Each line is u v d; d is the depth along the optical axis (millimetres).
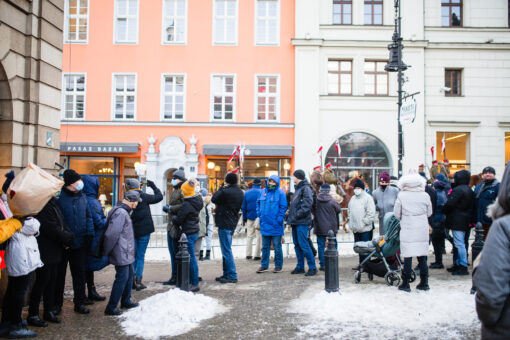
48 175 4957
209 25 18844
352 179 14828
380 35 18703
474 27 18703
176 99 18922
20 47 6883
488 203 7574
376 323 5113
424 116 18312
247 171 18578
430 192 8297
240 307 5945
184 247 6293
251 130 18562
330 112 18547
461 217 7781
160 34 18766
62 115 18594
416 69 18359
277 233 8344
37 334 4914
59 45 7812
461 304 5703
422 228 6434
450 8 19047
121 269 5668
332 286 6176
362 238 8414
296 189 8227
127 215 5719
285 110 18641
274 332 4926
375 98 18438
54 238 5207
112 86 18641
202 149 18453
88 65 18672
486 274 2295
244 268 9062
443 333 4738
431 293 6312
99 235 6227
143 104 18625
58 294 5816
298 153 18266
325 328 5000
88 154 18438
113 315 5621
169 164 18266
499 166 18469
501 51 18672
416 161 18188
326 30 18734
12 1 6590
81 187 5742
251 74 18750
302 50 18500
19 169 6832
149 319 5262
